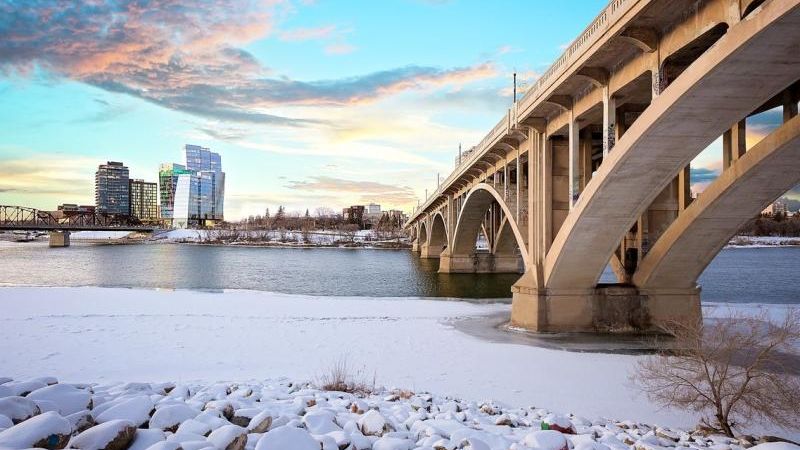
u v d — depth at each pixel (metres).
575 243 23.08
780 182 18.95
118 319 25.94
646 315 25.28
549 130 25.91
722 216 21.20
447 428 7.82
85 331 22.62
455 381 15.91
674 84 14.59
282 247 154.00
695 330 13.39
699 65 13.48
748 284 52.62
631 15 15.23
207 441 5.29
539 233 26.66
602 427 10.48
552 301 25.12
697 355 12.63
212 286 51.00
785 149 16.91
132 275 61.56
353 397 10.73
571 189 22.91
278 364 17.47
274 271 69.62
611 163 18.62
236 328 24.17
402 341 22.12
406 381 15.70
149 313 28.59
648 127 16.11
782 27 11.34
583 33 18.69
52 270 66.94
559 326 24.94
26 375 15.17
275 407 8.27
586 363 18.69
